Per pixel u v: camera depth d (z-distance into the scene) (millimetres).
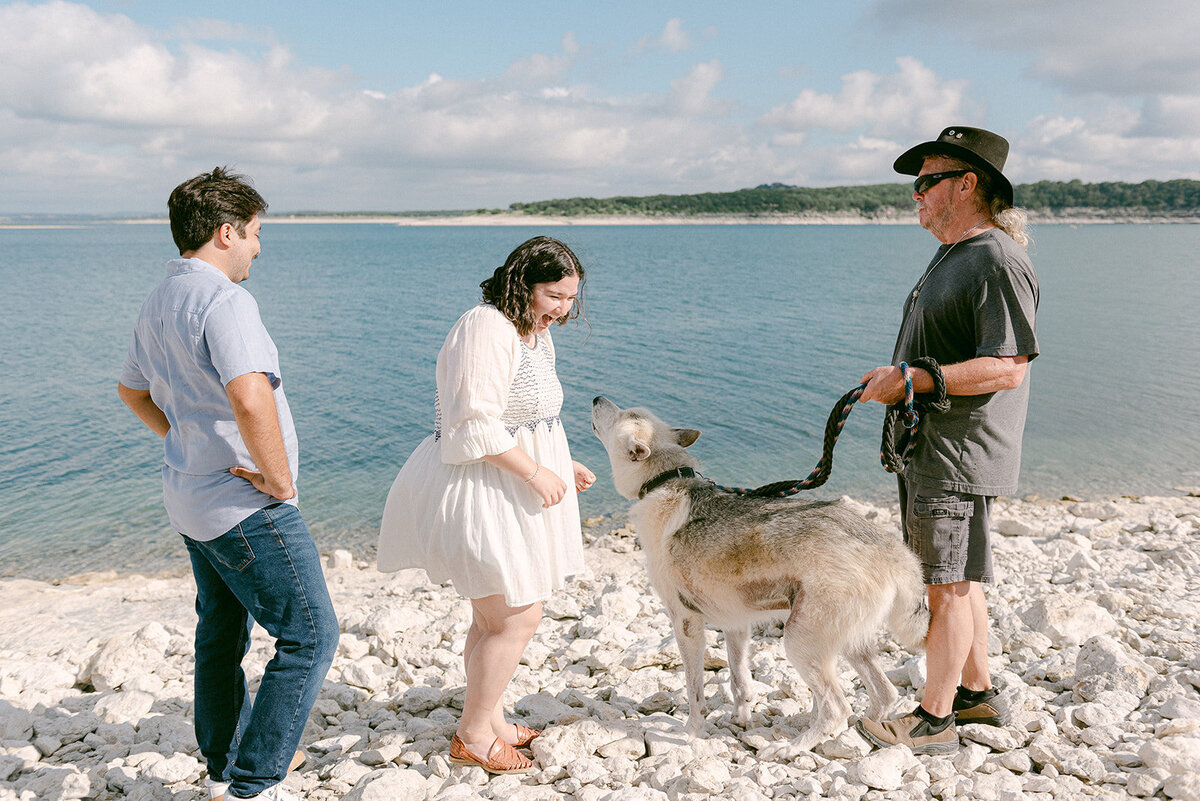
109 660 4684
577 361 20578
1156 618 4742
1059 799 2803
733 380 18203
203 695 3035
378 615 5395
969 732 3359
